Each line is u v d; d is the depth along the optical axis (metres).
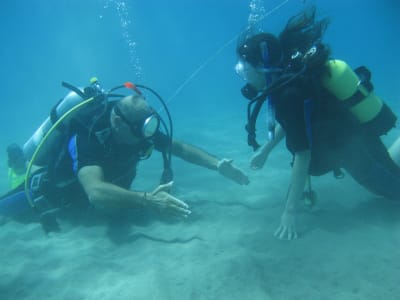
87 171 2.77
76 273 2.41
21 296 2.24
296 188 2.47
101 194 2.58
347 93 2.37
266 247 2.48
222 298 1.98
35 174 3.49
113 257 2.64
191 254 2.52
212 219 3.13
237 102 17.50
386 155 2.75
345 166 2.88
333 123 2.47
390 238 2.42
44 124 3.71
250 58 2.22
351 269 2.11
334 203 3.13
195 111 14.94
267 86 2.25
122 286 2.20
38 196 3.41
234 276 2.16
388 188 2.82
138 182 4.68
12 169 4.11
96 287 2.25
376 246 2.34
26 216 3.65
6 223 3.57
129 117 2.62
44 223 3.14
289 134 2.31
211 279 2.16
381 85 14.53
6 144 11.58
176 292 2.07
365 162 2.71
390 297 1.83
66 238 3.03
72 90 3.26
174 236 2.87
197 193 3.86
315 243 2.45
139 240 2.85
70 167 3.09
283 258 2.31
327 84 2.34
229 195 3.69
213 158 3.47
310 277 2.08
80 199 3.42
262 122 9.88
